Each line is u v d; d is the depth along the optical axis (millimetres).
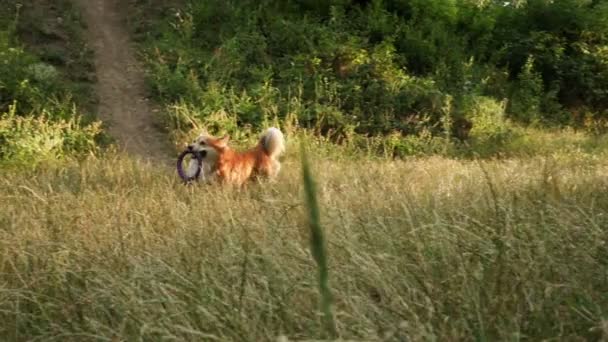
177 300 4945
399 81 24078
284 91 23000
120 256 6254
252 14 26125
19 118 18719
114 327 5055
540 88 26281
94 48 24594
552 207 6684
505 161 16875
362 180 11938
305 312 4934
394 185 10219
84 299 5297
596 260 5703
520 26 28953
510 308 4879
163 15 26547
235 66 23609
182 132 20656
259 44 24625
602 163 15648
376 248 5961
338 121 21953
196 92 22000
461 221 6570
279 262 5562
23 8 25312
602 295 5109
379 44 25625
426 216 6957
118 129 20906
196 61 23656
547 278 5379
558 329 4707
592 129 25609
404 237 6199
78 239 6867
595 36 28656
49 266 5965
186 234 7043
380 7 27469
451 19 28453
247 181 13781
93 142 19219
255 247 6180
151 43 24906
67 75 22953
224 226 7164
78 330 4988
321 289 1838
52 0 26172
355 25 26594
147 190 11422
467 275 5164
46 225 7684
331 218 6809
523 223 6082
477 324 4609
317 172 13953
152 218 8109
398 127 22219
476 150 21344
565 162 15836
